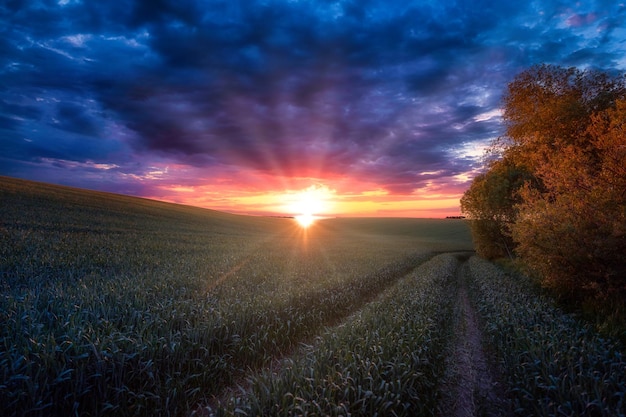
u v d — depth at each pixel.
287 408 4.14
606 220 9.40
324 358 5.72
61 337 5.28
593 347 6.04
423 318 8.91
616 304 8.99
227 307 8.66
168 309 8.06
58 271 12.91
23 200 34.53
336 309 11.37
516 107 21.48
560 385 5.03
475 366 7.17
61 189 53.91
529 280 15.52
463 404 5.51
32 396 4.29
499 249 32.72
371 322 8.23
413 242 67.00
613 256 9.15
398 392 4.94
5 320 6.38
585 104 18.58
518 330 7.42
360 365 5.36
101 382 4.92
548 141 18.36
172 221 46.31
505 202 29.03
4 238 17.88
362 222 146.12
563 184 11.52
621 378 5.15
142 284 11.11
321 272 18.16
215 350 6.83
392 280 18.92
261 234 56.12
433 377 6.21
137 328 6.61
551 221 10.86
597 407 4.46
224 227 55.34
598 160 12.05
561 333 7.21
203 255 21.97
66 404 4.63
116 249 19.69
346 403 4.45
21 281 10.94
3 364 4.63
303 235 67.94
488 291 13.52
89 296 8.66
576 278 10.41
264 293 11.19
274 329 8.33
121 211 43.53
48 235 20.95
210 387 5.85
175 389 4.99
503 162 29.05
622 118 10.09
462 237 88.50
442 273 19.94
